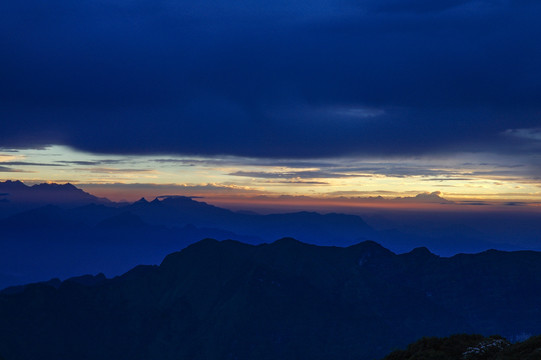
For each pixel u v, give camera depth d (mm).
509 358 46906
